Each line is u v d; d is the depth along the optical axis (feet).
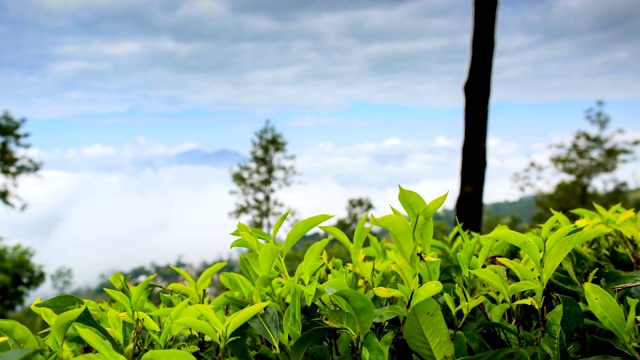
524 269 3.84
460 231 5.34
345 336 3.64
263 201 109.91
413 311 3.24
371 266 4.73
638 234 5.55
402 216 3.63
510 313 4.29
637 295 4.22
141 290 4.02
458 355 3.52
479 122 18.25
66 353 3.67
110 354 3.07
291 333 3.49
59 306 3.86
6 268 84.07
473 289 4.41
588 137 110.32
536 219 80.94
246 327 3.60
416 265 3.73
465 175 18.06
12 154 109.19
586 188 109.19
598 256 5.81
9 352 2.34
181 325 3.57
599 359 3.36
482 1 18.52
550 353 3.55
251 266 4.30
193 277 5.04
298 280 4.24
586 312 4.12
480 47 18.48
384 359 3.26
